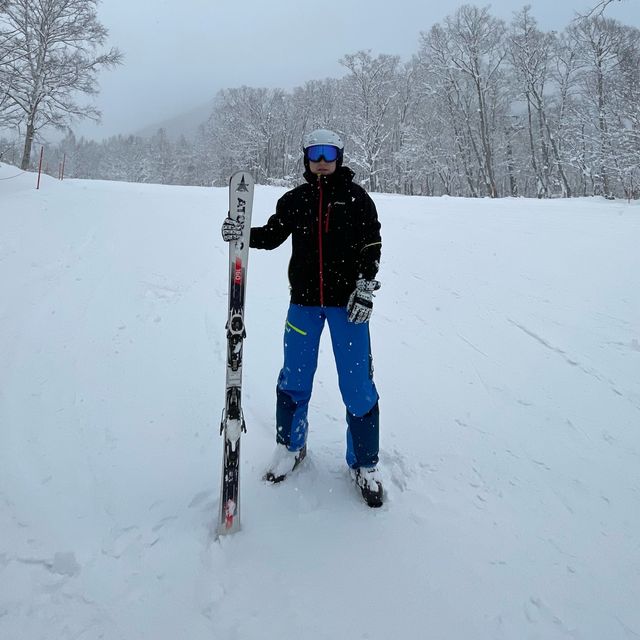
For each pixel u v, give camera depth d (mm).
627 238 6074
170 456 2184
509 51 27609
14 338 3328
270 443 2293
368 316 1742
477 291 4707
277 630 1346
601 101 22734
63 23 17266
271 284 4852
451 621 1408
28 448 2184
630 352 3412
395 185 34469
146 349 3309
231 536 1677
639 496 2045
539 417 2680
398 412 2689
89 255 5309
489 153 27719
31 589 1460
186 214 7469
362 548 1669
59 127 18219
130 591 1459
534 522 1860
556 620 1434
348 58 29891
